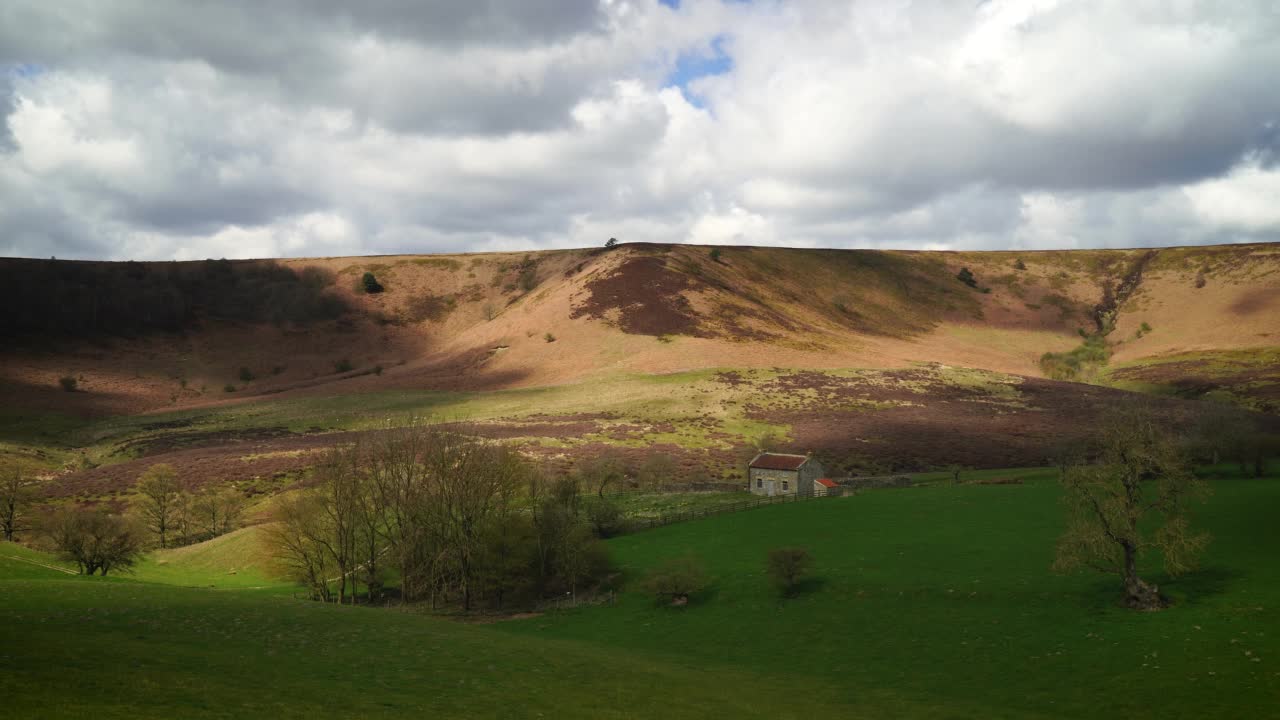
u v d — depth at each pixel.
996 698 39.84
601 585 69.00
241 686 32.22
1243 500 67.75
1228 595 47.47
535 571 74.00
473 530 72.19
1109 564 55.50
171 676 32.28
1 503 99.88
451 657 42.19
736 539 74.19
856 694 41.09
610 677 41.09
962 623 50.06
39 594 48.56
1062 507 72.94
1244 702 35.69
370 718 29.94
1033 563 58.03
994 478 97.94
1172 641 42.84
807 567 62.38
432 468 76.69
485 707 33.25
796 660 48.38
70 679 29.97
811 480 94.56
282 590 76.00
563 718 32.72
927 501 80.94
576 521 74.88
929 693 41.03
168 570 84.81
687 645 53.31
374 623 49.91
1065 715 37.00
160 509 101.62
